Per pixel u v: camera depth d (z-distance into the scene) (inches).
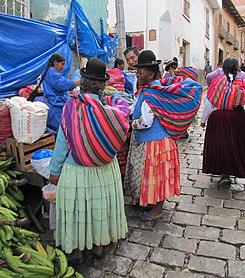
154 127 132.7
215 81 167.8
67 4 222.5
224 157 167.6
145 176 133.5
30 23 189.0
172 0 530.6
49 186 119.6
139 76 132.0
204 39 844.0
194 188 177.2
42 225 136.6
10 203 125.5
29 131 133.3
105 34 276.8
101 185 104.6
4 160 133.3
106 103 110.7
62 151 103.1
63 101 165.3
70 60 213.0
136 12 521.7
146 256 119.6
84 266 114.7
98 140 98.9
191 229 136.6
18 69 179.2
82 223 104.4
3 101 141.9
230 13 1195.3
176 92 128.6
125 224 116.8
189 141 276.1
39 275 96.2
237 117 165.5
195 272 111.3
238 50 1448.1
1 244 101.2
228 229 136.3
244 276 109.3
